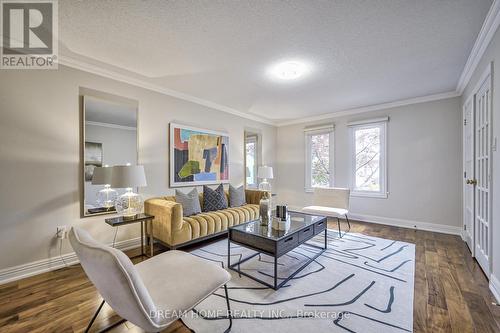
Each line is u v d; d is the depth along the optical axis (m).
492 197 1.98
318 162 5.18
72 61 2.48
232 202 3.87
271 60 2.50
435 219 3.73
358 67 2.68
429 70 2.77
